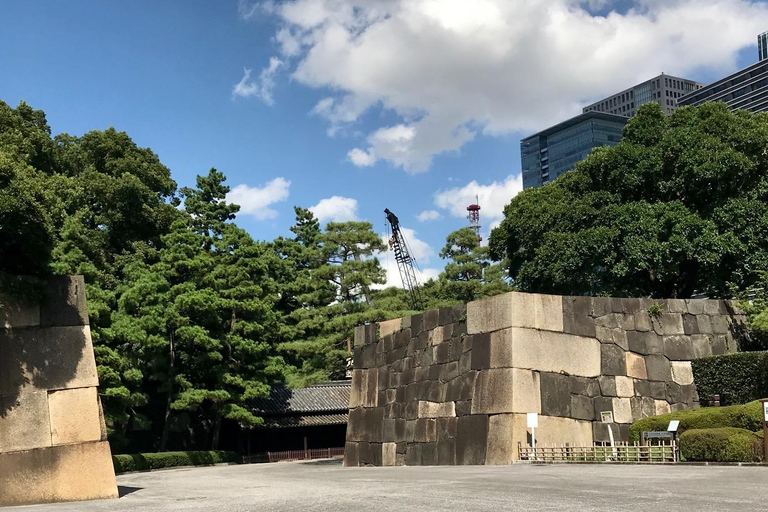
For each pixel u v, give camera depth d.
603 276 35.44
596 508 10.77
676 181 34.06
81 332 18.58
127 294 44.47
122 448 50.84
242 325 50.88
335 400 58.16
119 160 55.19
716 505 10.77
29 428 17.34
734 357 25.39
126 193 51.88
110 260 52.19
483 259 57.78
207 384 51.12
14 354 17.55
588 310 26.72
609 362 26.47
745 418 19.53
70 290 18.73
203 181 65.69
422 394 30.95
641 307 27.56
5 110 47.19
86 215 49.28
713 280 33.84
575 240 34.62
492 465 24.16
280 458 54.72
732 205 32.88
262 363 51.94
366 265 58.53
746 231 32.59
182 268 50.56
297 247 71.31
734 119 34.62
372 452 34.88
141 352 44.94
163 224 55.56
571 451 22.70
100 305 38.47
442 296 57.56
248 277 52.72
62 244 39.75
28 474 17.09
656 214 33.41
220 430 56.75
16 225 17.47
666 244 32.31
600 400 25.92
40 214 18.05
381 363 35.59
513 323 25.23
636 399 26.45
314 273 59.53
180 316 46.53
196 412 55.22
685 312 28.06
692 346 27.66
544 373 25.28
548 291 38.03
